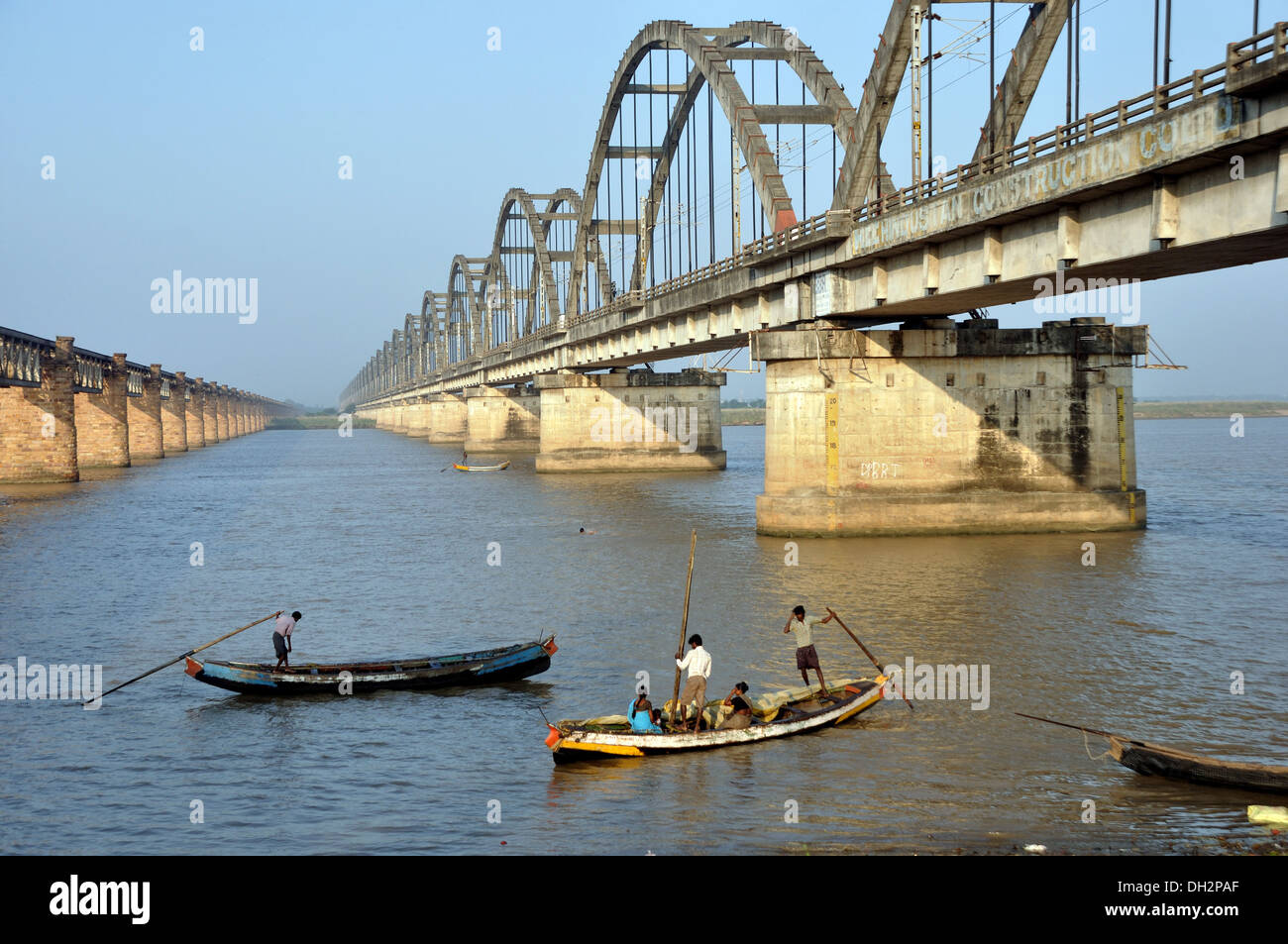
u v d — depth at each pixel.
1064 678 22.69
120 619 31.56
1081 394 44.41
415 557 43.81
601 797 16.53
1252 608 29.52
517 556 43.09
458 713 21.31
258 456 150.75
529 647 23.20
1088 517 44.34
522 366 122.19
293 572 40.44
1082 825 15.09
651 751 18.33
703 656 19.42
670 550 42.72
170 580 38.62
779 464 44.38
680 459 94.25
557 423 93.50
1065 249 29.36
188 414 188.88
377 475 100.69
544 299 112.44
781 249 44.69
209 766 18.41
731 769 17.69
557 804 16.30
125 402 118.31
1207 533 44.75
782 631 27.47
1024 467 44.09
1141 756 16.69
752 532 47.12
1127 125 25.91
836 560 38.25
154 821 15.95
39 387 88.06
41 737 20.17
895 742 18.83
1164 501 61.22
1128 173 25.89
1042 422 44.16
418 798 16.67
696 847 14.62
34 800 16.88
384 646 27.45
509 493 74.88
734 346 65.50
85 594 35.88
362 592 35.50
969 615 28.91
